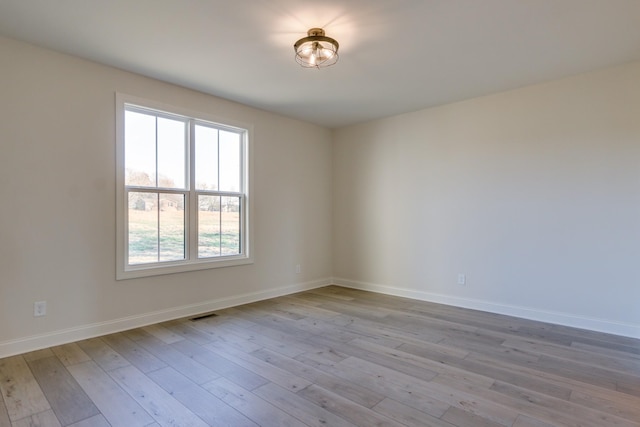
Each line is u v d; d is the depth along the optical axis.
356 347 2.93
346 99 4.14
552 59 3.10
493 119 3.97
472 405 2.04
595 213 3.36
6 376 2.38
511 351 2.84
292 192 4.96
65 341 2.98
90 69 3.11
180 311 3.76
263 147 4.59
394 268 4.86
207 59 3.08
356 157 5.27
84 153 3.08
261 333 3.27
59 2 2.23
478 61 3.13
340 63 3.16
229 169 4.28
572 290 3.48
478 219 4.09
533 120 3.70
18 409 1.99
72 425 1.85
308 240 5.20
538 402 2.07
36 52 2.84
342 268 5.45
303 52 2.71
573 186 3.47
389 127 4.89
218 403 2.06
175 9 2.31
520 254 3.79
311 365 2.58
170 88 3.64
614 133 3.26
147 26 2.54
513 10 2.34
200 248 3.96
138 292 3.44
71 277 3.02
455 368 2.53
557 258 3.57
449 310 4.07
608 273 3.29
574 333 3.27
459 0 2.22
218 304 4.09
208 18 2.43
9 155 2.72
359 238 5.24
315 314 3.90
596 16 2.42
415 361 2.65
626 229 3.21
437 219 4.43
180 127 3.82
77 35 2.67
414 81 3.59
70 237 3.01
